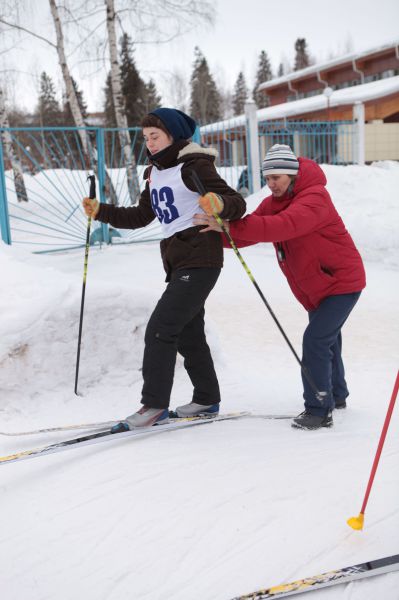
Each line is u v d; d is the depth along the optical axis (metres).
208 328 4.09
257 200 10.86
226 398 3.55
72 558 1.96
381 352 4.84
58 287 3.48
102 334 3.49
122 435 2.70
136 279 7.71
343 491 2.33
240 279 7.73
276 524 2.12
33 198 14.55
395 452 2.70
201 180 2.65
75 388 3.23
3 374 3.11
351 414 3.34
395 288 7.12
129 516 2.17
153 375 2.77
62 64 13.85
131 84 34.94
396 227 8.88
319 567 1.91
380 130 17.44
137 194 13.39
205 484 2.37
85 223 12.50
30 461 2.57
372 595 1.77
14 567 1.92
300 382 4.05
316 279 3.05
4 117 14.41
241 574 1.88
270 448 2.73
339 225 3.04
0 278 3.53
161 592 1.81
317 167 3.07
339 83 23.78
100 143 10.23
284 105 22.36
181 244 2.73
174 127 2.67
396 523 2.12
